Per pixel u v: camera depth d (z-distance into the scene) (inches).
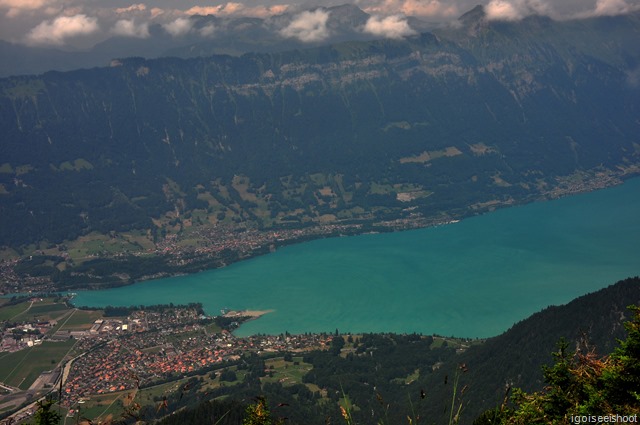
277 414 6264.8
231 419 5369.1
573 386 2358.5
